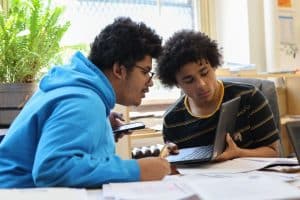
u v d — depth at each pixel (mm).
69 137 784
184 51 1498
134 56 1045
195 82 1522
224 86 1614
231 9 2895
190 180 826
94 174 781
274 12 2785
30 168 866
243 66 2457
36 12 1754
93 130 815
